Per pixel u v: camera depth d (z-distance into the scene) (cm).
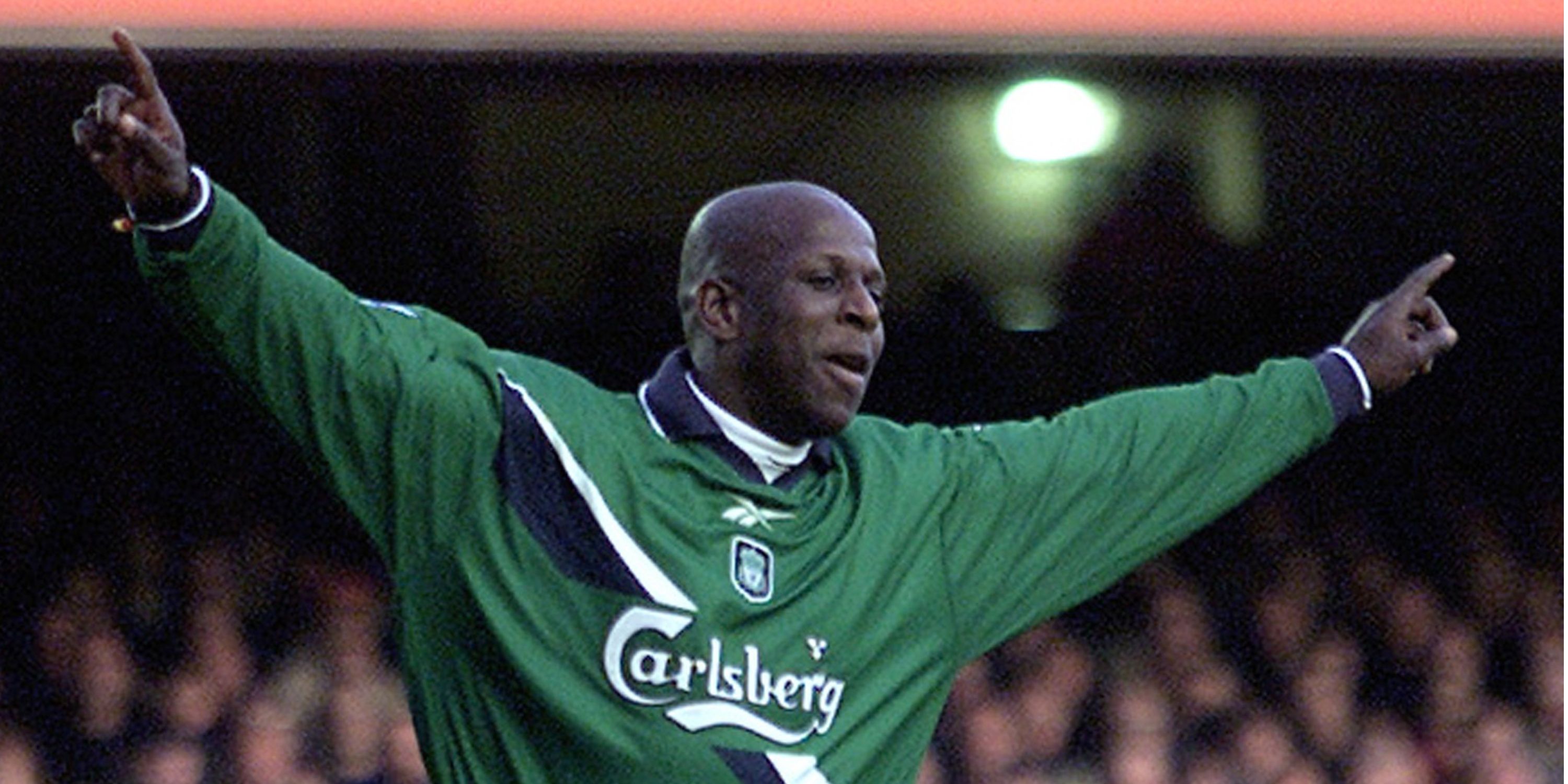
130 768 1475
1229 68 1524
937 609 741
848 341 721
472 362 704
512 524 695
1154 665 1636
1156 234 1661
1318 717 1633
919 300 1684
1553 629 1705
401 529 698
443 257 1598
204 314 672
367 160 1559
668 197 1605
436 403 693
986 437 769
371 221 1580
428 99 1530
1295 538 1741
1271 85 1570
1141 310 1686
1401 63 1514
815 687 711
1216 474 784
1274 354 1702
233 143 1536
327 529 1622
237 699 1502
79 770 1477
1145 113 1589
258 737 1485
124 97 652
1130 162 1628
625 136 1571
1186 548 1712
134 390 1659
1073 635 1647
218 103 1502
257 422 1647
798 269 720
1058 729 1592
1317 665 1658
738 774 693
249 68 1439
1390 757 1619
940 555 742
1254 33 1512
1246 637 1675
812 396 719
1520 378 1769
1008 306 1691
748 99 1557
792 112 1572
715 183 1602
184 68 1426
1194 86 1562
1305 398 795
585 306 1628
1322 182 1653
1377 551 1745
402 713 1498
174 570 1585
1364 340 809
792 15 1468
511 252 1605
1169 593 1684
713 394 726
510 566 694
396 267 1595
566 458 700
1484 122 1631
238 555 1597
